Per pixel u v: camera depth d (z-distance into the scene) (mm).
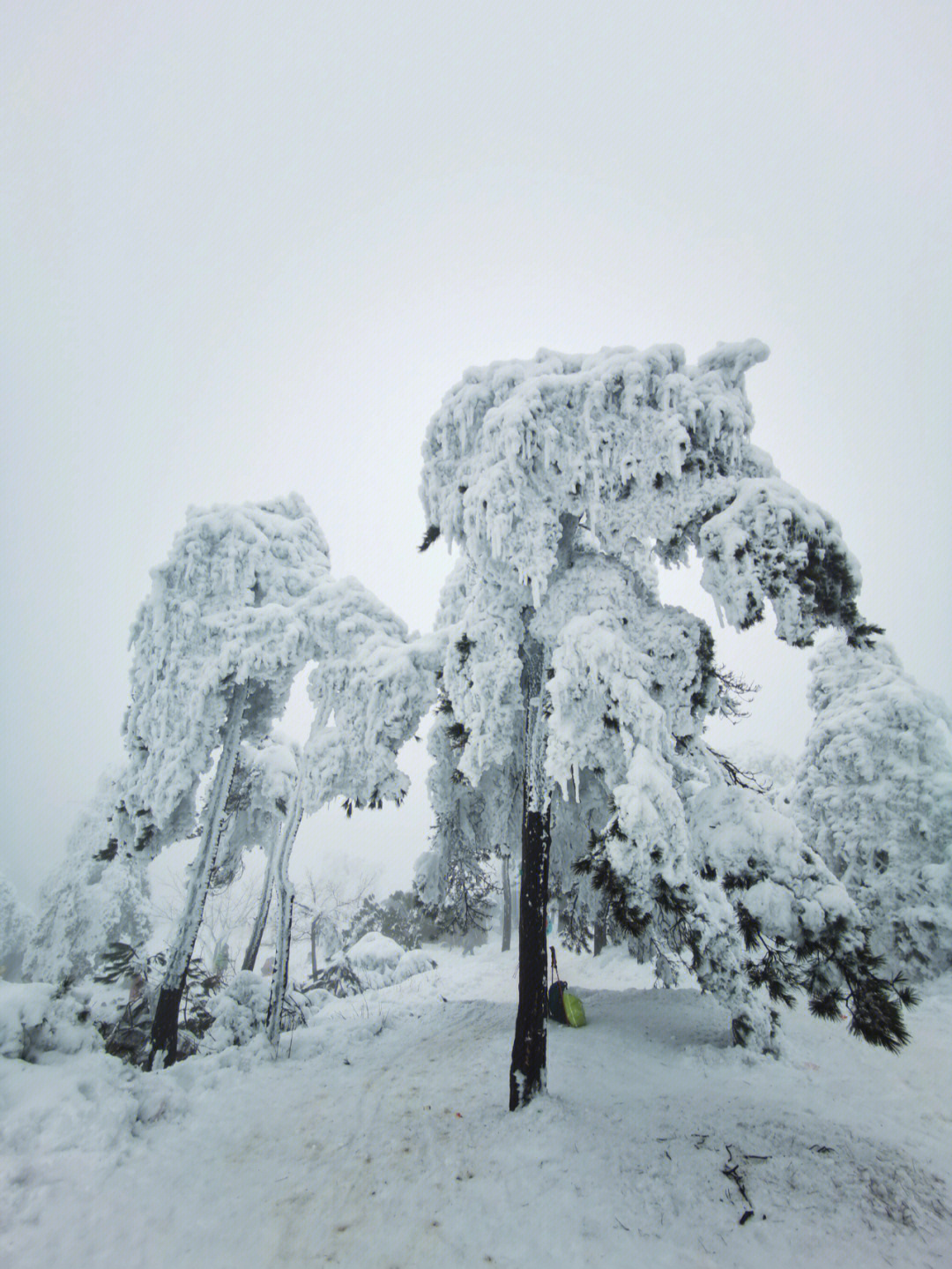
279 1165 5676
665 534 8539
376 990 16688
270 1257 4203
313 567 14500
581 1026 9930
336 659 12445
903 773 14250
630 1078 7340
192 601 12430
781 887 6621
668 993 11789
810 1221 4312
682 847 6355
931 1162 5266
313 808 11234
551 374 9922
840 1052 8172
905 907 13258
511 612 9484
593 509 8797
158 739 11617
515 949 25625
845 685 16734
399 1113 6867
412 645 11680
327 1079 8312
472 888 13812
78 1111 5820
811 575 7363
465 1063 8602
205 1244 4355
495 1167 5332
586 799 12383
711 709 8719
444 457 10430
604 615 8320
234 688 12602
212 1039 10859
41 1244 4207
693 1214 4457
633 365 8836
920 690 15273
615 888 6121
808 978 6258
